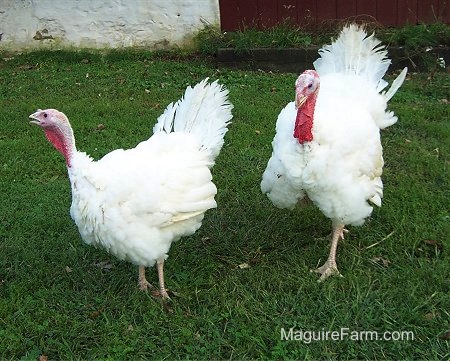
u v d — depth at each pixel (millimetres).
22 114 4332
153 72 5207
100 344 2387
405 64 5176
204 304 2555
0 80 5102
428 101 4508
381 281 2625
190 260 2818
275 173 2598
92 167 2432
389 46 5203
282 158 2537
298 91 2395
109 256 2863
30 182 3465
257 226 3012
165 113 2842
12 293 2611
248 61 5352
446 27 5391
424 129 4012
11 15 5707
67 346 2352
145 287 2648
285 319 2443
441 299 2498
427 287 2582
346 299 2531
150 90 4855
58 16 5719
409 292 2545
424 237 2879
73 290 2635
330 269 2705
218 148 2680
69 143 2447
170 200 2445
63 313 2518
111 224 2383
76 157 2443
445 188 3281
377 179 2693
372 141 2605
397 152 3713
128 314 2510
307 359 2268
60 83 5008
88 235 2488
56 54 5688
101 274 2725
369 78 3012
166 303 2572
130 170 2426
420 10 5613
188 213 2490
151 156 2547
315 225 3057
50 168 3615
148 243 2436
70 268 2771
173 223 2475
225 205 3188
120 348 2348
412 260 2744
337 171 2510
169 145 2596
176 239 2576
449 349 2287
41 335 2410
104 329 2426
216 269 2766
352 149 2527
